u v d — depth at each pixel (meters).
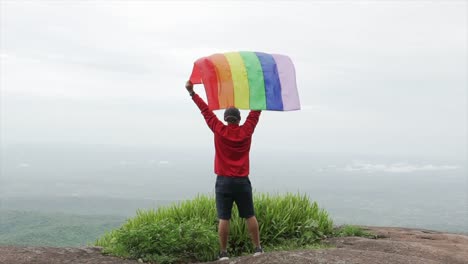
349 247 6.46
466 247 6.65
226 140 5.04
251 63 5.15
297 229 7.30
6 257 4.99
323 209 7.97
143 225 6.20
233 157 5.10
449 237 7.67
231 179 5.08
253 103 4.94
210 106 4.92
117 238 5.84
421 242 7.03
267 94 5.00
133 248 5.74
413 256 5.32
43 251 5.43
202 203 7.83
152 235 5.73
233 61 5.10
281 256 4.84
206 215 7.40
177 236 5.80
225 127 5.09
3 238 128.38
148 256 5.58
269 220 7.08
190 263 5.69
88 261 5.21
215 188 5.27
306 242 7.00
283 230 6.96
